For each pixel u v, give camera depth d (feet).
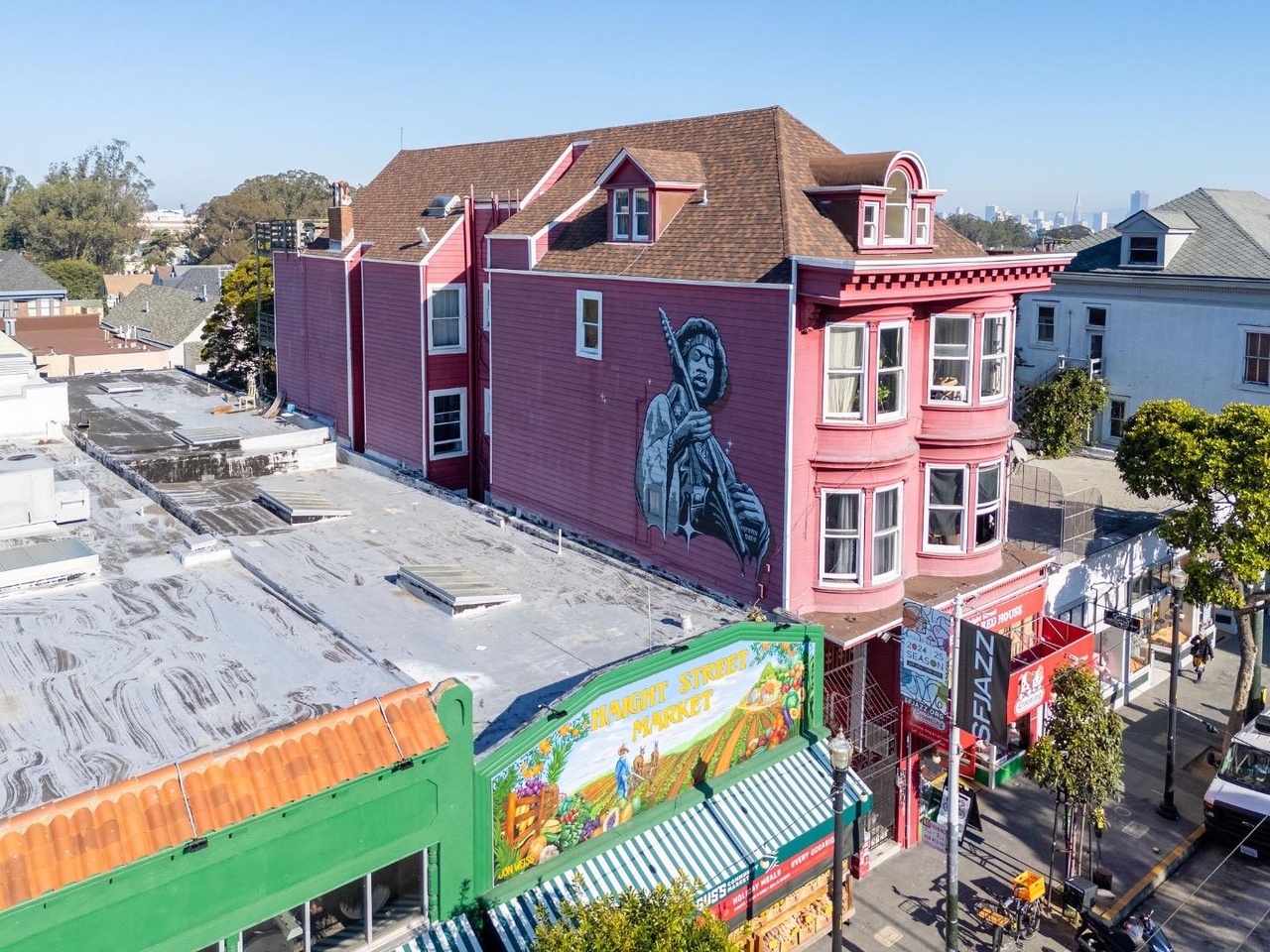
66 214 501.56
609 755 62.75
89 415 136.98
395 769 50.88
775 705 73.77
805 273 78.89
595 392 100.83
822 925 75.31
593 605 77.82
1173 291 148.05
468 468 131.13
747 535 86.69
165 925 44.68
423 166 147.43
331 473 115.14
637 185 96.48
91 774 48.03
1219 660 125.80
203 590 71.87
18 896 39.91
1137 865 85.30
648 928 46.50
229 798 45.73
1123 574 114.21
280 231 155.02
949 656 69.36
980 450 90.43
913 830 87.45
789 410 81.25
